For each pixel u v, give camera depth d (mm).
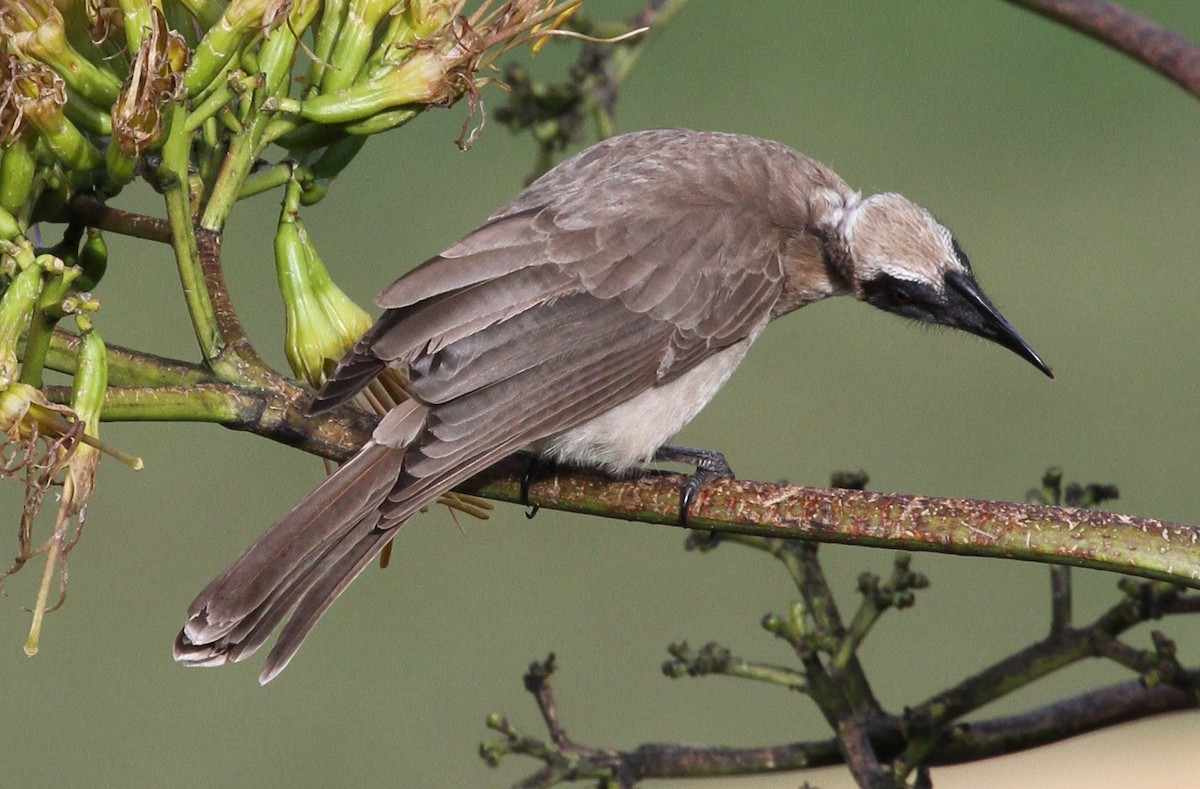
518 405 8984
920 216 10977
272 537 8188
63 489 7203
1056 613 8828
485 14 8461
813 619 9336
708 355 10062
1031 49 22672
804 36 22766
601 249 9625
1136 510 17531
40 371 7344
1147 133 21891
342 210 20156
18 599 17703
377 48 8227
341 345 8398
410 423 8609
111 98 7535
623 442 9719
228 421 7953
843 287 11070
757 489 7699
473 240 9359
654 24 11922
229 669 18000
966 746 8930
